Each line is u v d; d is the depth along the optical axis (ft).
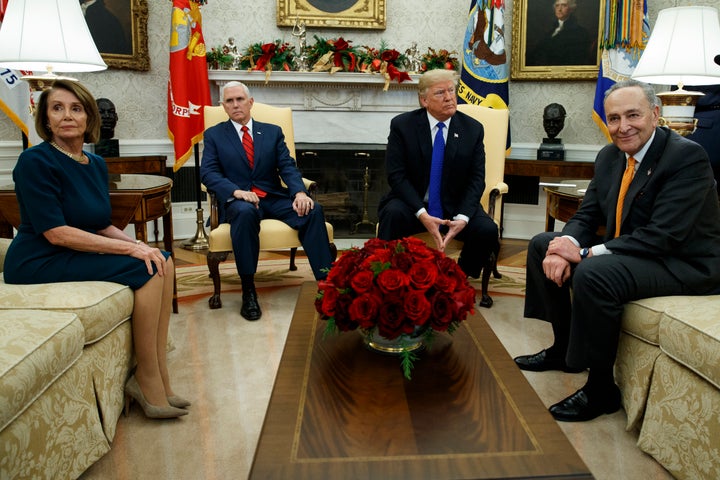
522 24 17.46
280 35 17.81
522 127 18.33
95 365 6.48
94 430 6.23
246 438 6.82
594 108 16.39
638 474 6.12
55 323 5.84
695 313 6.15
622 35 15.72
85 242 7.04
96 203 7.47
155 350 7.23
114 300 6.72
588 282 7.00
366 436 4.26
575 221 8.50
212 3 17.37
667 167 7.19
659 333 6.45
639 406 6.80
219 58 16.52
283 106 17.46
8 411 4.80
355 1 17.71
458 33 18.34
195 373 8.58
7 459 4.83
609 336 7.09
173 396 7.55
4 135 14.85
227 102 12.17
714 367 5.49
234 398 7.82
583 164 15.58
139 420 7.24
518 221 18.58
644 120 7.27
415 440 4.21
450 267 5.91
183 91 15.72
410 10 18.13
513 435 4.27
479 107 13.02
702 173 7.05
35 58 9.46
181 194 18.07
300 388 5.05
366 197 18.10
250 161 12.48
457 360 5.65
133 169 15.33
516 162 16.57
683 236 7.00
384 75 16.71
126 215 9.18
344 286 5.84
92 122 7.42
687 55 10.24
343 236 18.20
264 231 11.41
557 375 8.57
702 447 5.67
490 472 3.82
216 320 10.88
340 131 17.85
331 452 4.05
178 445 6.66
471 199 11.41
